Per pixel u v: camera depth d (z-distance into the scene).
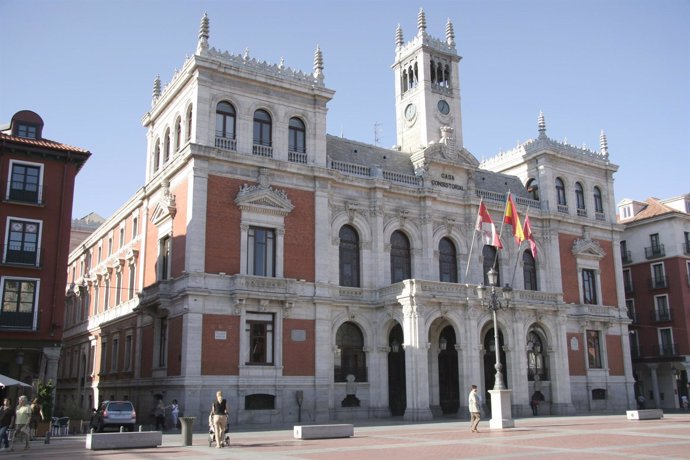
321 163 47.69
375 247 49.62
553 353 53.50
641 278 72.56
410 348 44.47
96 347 61.84
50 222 42.59
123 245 57.56
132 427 38.00
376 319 48.31
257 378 41.72
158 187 48.56
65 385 70.50
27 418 27.58
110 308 57.72
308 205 46.50
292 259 44.91
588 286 62.50
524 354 50.25
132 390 48.84
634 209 75.81
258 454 22.97
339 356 46.94
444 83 60.81
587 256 62.31
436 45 60.38
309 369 44.03
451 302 46.38
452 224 54.06
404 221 51.59
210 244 42.00
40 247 41.94
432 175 54.09
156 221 47.56
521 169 64.81
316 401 43.72
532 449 23.62
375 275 49.19
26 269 41.38
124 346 52.75
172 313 43.03
